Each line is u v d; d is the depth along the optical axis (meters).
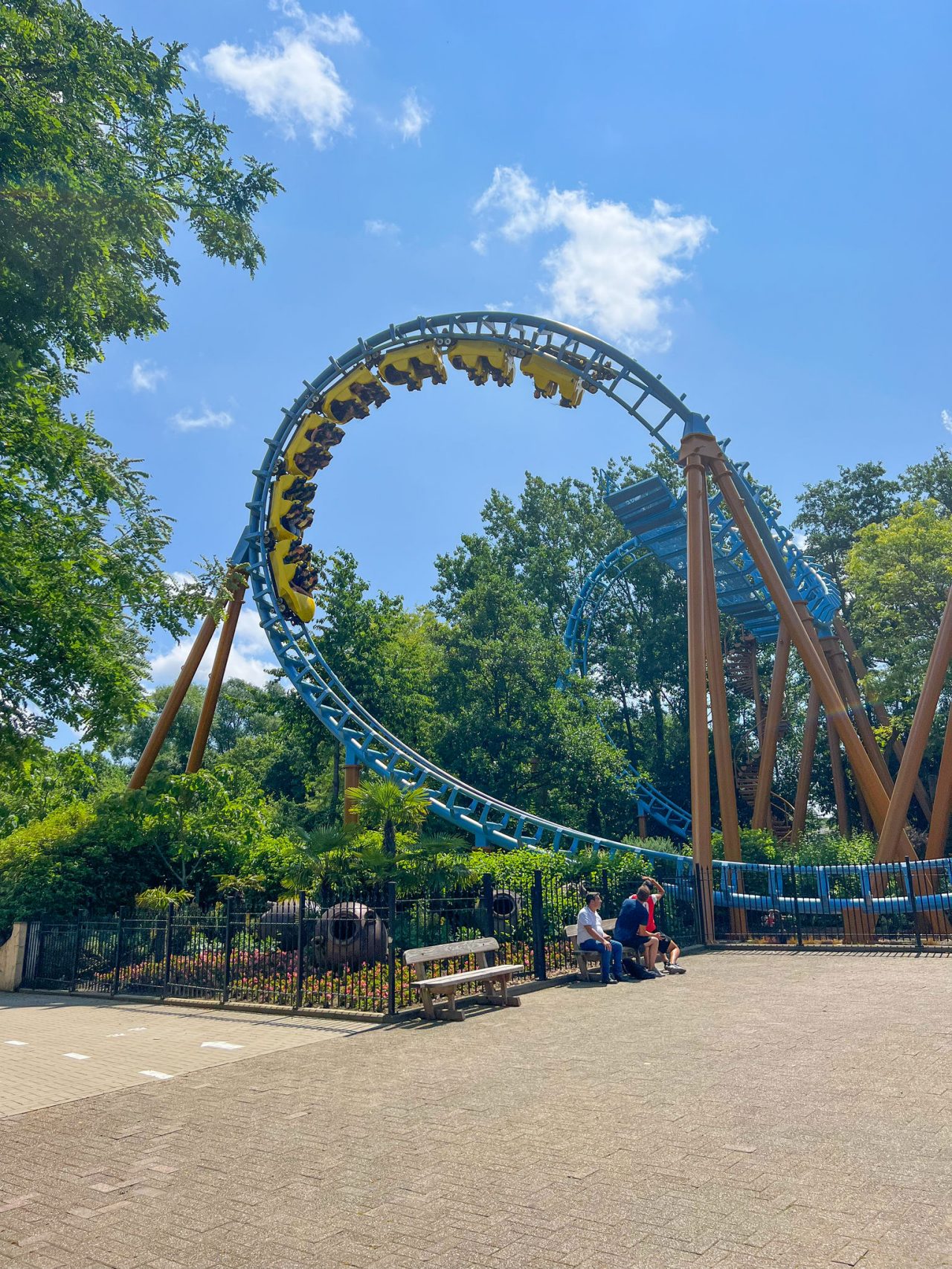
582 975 14.23
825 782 52.31
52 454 12.30
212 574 16.69
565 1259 4.23
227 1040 10.73
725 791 25.58
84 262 11.34
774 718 34.31
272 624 31.12
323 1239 4.68
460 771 41.50
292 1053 9.66
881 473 53.22
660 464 58.81
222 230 13.74
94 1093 8.30
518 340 29.53
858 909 20.56
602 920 16.38
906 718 39.62
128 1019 13.09
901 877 21.83
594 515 60.53
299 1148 6.24
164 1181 5.73
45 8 11.73
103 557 13.45
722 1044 8.84
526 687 43.00
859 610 40.81
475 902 14.62
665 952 15.51
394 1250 4.48
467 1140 6.16
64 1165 6.17
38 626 13.17
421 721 43.47
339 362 31.56
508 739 41.94
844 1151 5.47
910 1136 5.70
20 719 13.84
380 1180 5.49
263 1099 7.66
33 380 12.79
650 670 57.75
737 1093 6.95
